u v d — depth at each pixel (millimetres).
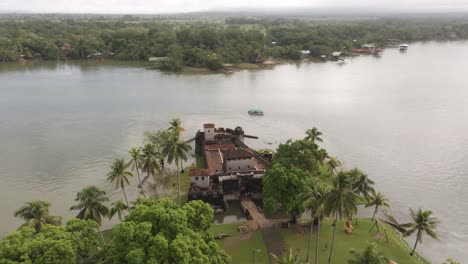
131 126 155250
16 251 47062
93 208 67812
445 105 188875
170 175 112438
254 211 89875
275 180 80438
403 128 155500
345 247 75875
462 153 128875
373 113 177625
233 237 79250
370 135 147375
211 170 101812
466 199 99750
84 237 53312
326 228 83188
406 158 125125
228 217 89250
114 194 100625
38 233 53000
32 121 160125
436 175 113000
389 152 130250
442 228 86812
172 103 192625
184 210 58312
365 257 53938
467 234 84688
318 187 66750
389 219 89250
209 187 95375
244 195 97125
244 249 75125
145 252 49688
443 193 102875
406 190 104188
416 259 73188
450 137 144250
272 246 76000
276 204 81375
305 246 76125
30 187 103188
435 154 128375
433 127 156250
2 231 83938
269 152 123438
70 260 48500
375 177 111688
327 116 173750
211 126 124312
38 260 46781
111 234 80375
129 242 50750
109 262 50031
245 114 175875
